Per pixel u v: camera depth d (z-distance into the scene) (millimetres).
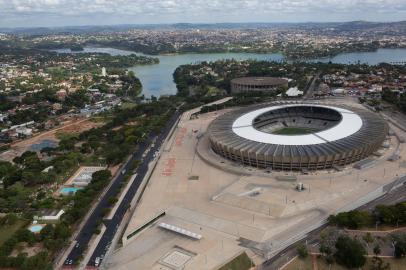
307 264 192000
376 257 186875
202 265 194750
